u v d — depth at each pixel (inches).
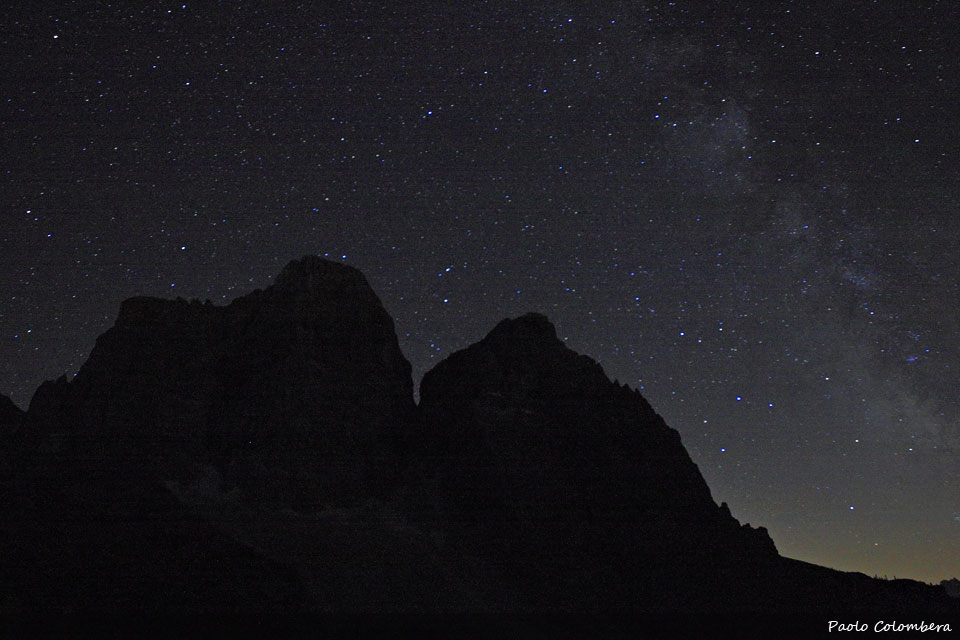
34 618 1467.8
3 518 1689.2
